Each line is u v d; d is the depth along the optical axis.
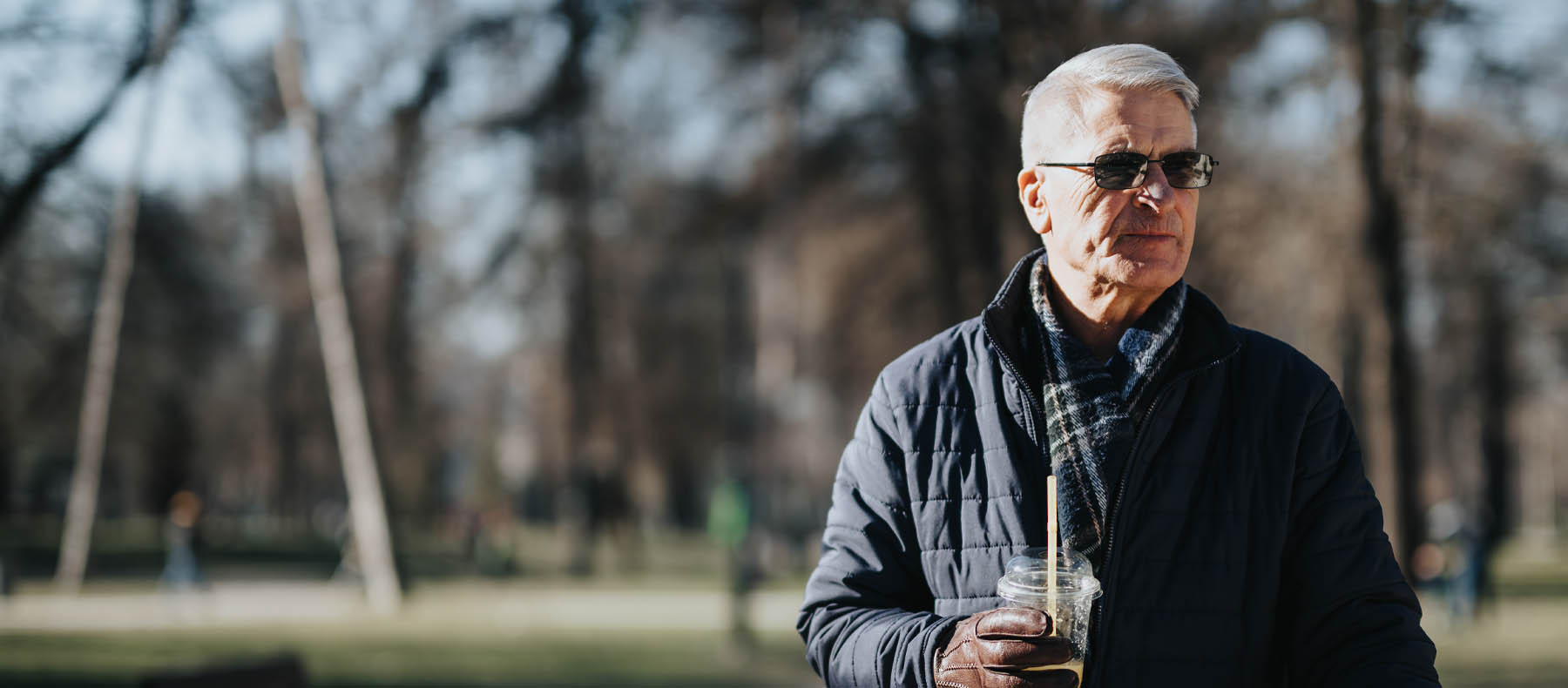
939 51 19.25
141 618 19.33
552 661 13.38
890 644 2.16
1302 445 2.23
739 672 12.47
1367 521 2.22
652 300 37.84
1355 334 17.78
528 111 24.50
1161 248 2.24
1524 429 60.53
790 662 13.32
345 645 15.09
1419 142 16.05
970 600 2.27
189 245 27.27
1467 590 18.77
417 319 32.38
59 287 24.55
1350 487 2.23
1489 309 24.69
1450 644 15.76
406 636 16.39
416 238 29.73
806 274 24.55
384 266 30.12
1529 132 17.17
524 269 32.47
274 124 20.39
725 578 29.78
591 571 32.59
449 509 47.84
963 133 19.95
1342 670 2.13
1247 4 15.36
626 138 30.09
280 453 44.34
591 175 30.62
